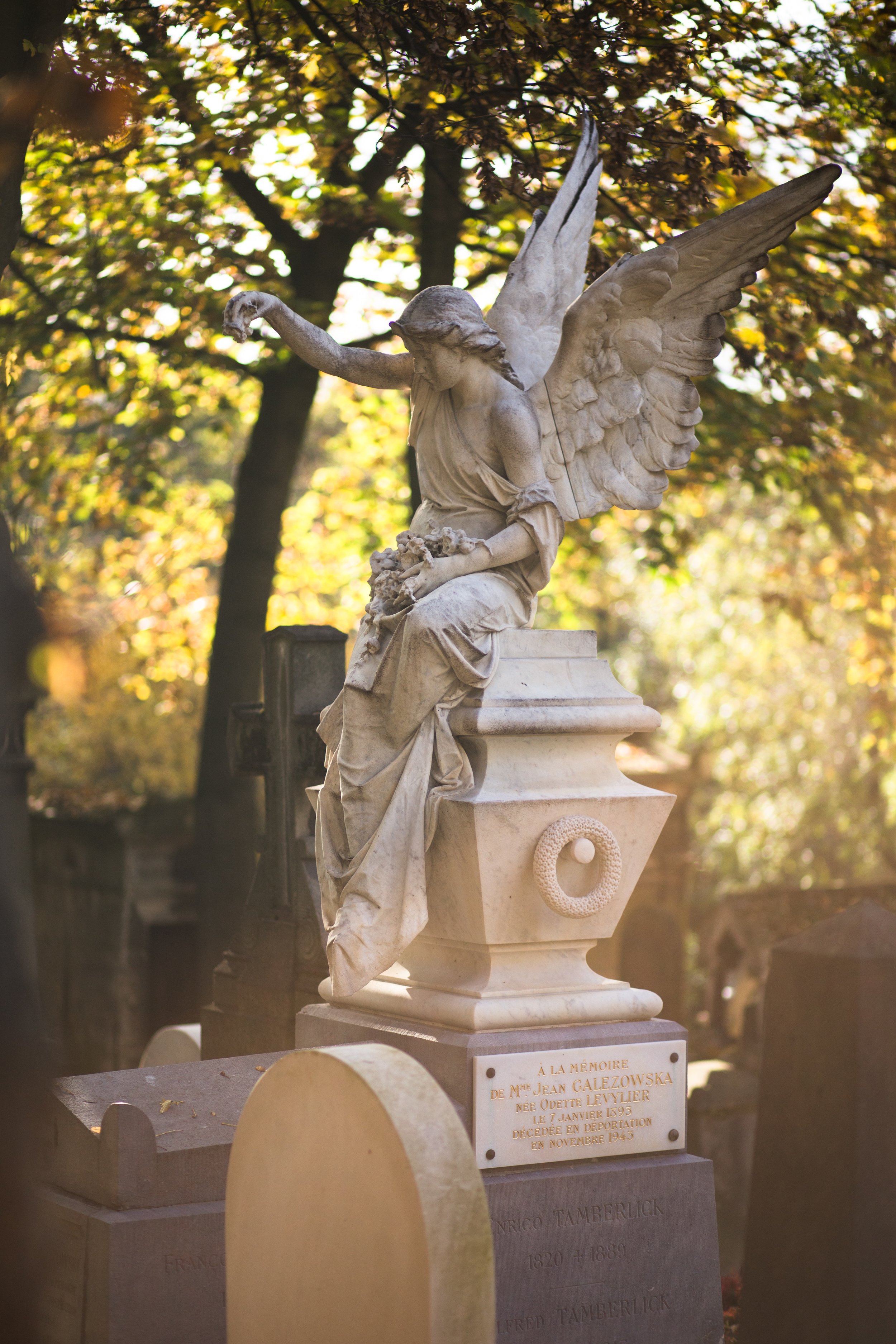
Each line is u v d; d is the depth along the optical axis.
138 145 8.98
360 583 16.23
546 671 4.85
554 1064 4.54
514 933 4.64
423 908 4.58
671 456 5.19
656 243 8.12
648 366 5.08
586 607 20.86
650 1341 4.61
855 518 12.67
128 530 15.09
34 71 4.22
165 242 10.48
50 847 13.70
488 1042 4.46
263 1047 6.50
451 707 4.68
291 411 11.39
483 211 9.64
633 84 7.55
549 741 4.79
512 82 7.22
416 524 5.18
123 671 16.09
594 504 5.09
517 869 4.59
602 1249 4.55
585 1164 4.61
